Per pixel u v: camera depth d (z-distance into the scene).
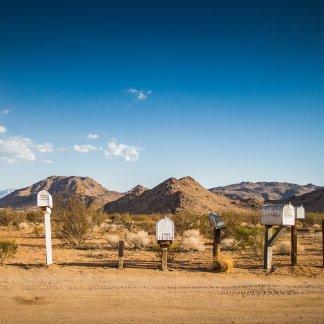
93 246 23.92
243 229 20.14
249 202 122.75
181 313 10.12
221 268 15.19
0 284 12.73
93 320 9.55
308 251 21.62
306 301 11.27
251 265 16.72
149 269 15.51
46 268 15.27
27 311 10.14
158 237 15.39
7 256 17.09
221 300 11.27
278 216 15.20
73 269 15.20
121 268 15.46
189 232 28.42
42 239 28.88
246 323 9.51
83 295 11.59
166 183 110.56
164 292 12.03
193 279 13.87
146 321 9.52
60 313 10.02
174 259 18.45
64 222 25.47
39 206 15.94
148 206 102.06
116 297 11.44
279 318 9.86
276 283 13.37
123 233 33.97
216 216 16.23
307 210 115.06
